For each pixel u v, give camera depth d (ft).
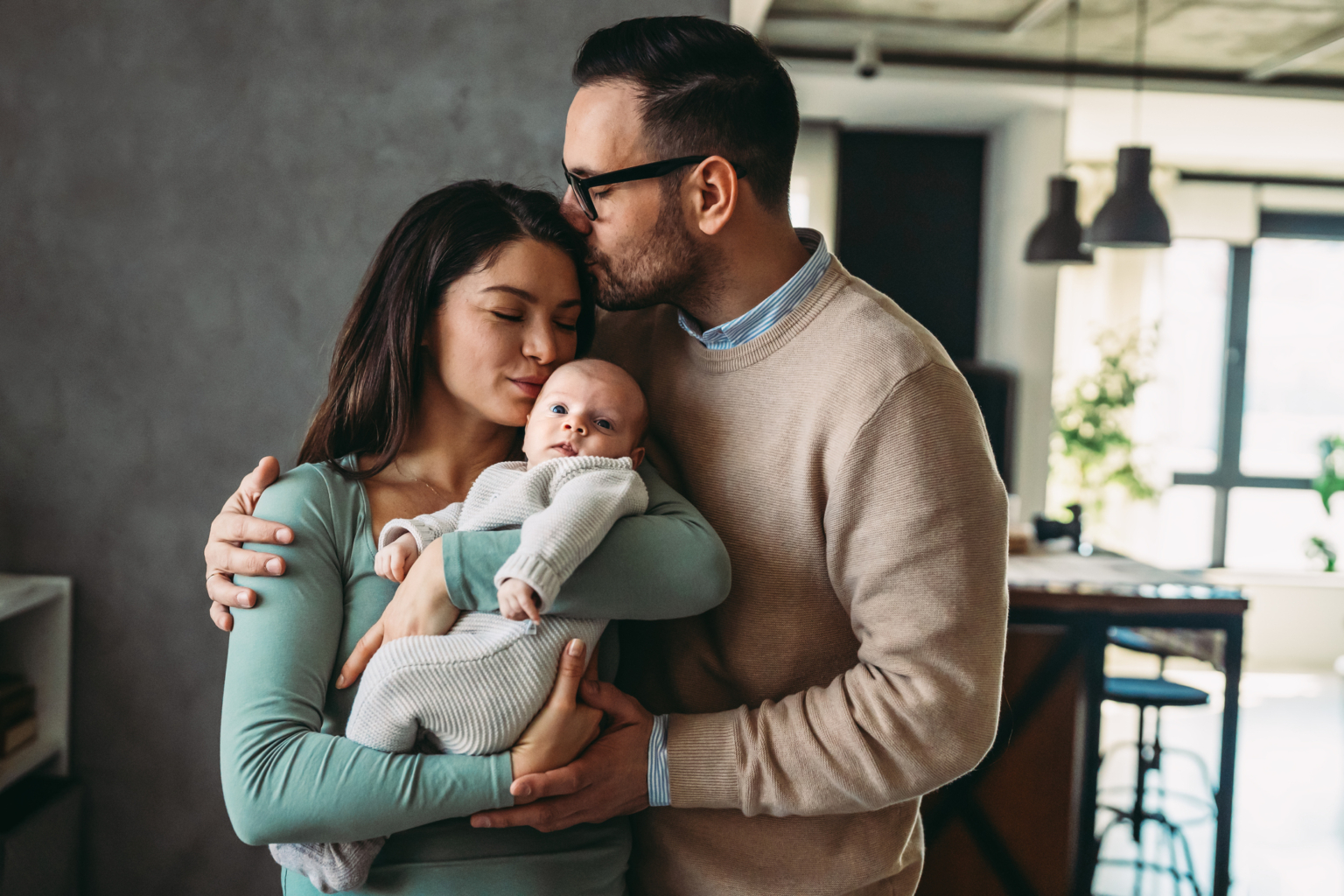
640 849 4.17
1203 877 10.93
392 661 3.34
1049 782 9.16
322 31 6.92
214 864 7.30
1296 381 21.22
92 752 7.26
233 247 7.02
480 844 3.60
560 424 3.82
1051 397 18.62
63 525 7.16
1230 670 9.16
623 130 3.83
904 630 3.60
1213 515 21.30
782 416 3.90
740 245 3.93
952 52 16.57
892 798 3.69
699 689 4.09
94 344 7.06
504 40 6.95
